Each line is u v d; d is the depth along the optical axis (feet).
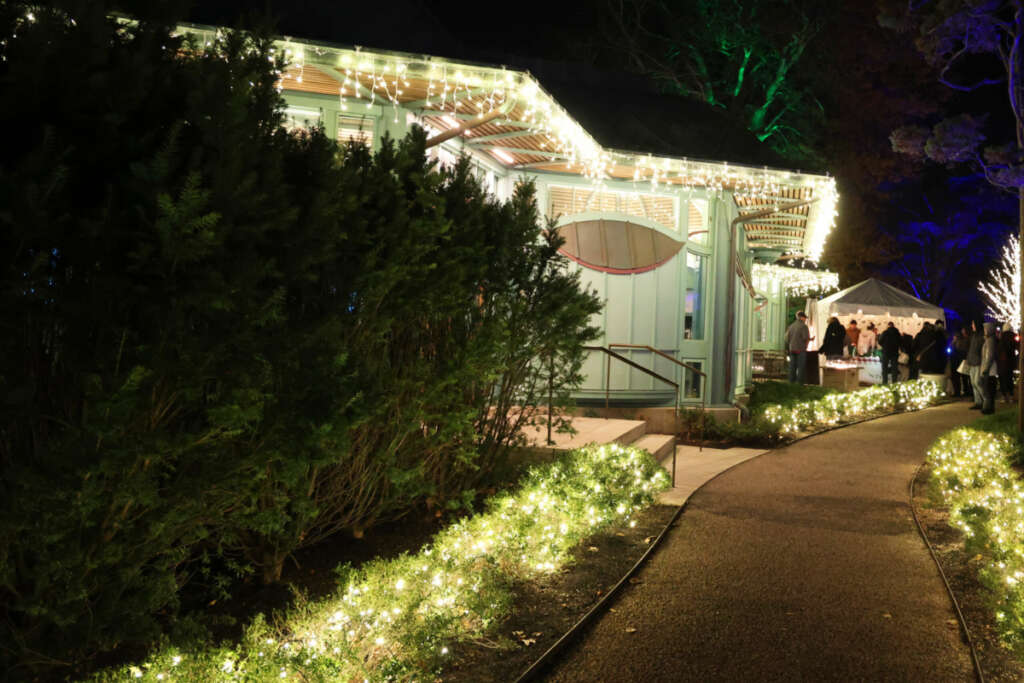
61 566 11.51
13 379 11.23
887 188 136.46
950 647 16.11
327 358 14.12
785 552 22.85
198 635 13.44
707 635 16.49
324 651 13.08
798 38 115.44
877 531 25.59
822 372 85.81
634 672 14.67
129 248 11.62
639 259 46.68
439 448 21.75
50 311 11.26
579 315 24.85
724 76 119.75
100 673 12.30
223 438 13.03
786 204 47.65
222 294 11.68
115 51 12.37
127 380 10.91
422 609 15.17
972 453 36.17
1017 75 46.85
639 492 27.50
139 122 12.43
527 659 14.84
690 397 49.57
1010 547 20.38
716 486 32.48
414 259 17.70
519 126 34.12
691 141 44.86
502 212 23.12
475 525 20.93
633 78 51.16
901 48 114.21
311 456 14.21
